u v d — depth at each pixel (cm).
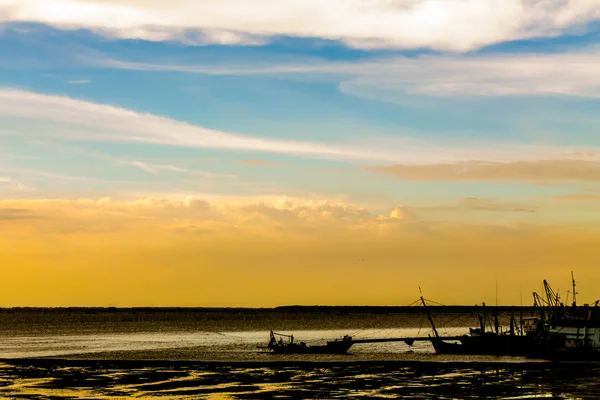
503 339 14412
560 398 8669
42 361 13388
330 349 15150
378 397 8756
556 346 13488
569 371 11438
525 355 13950
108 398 8762
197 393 9138
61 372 11456
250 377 10744
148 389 9488
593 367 12106
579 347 13150
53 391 9325
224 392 9206
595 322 13412
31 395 9000
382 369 11825
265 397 8794
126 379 10525
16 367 12238
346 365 12475
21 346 18350
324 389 9425
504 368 11950
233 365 12525
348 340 15250
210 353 15275
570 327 13550
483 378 10550
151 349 16900
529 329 15550
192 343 19700
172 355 14825
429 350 15988
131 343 19762
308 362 13050
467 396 8819
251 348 17000
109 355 14838
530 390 9319
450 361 13138
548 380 10288
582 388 9488
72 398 8762
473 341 14675
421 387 9588
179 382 10169
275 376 10869
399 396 8825
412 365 12450
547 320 14538
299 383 10031
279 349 15412
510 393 9075
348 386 9706
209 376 10875
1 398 8756
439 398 8669
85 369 11906
